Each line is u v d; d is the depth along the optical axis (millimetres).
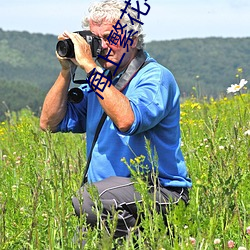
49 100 10883
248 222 9195
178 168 10008
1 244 8805
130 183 9641
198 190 9602
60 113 10914
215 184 9250
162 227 8055
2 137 20844
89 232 8367
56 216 9172
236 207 8859
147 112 9445
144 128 9500
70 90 10891
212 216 8586
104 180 9758
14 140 18406
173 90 9945
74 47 9734
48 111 10891
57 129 11125
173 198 9773
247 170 10094
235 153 9836
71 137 18297
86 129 10438
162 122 9852
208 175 9242
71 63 10500
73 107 10984
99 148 10000
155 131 9836
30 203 10531
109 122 9938
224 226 8812
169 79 9883
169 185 9852
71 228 9266
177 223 7805
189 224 7832
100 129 10031
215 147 10367
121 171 9812
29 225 9469
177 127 10102
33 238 9227
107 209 9477
